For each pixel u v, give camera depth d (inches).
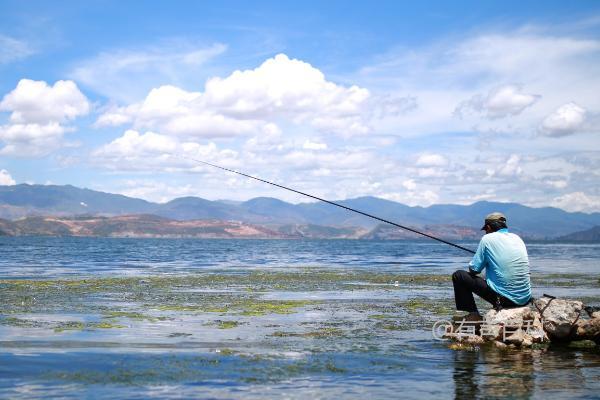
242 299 707.4
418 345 394.0
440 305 661.9
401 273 1336.1
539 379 297.0
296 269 1505.9
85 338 402.3
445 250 4601.4
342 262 2054.6
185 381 281.0
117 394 255.4
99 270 1366.9
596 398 259.3
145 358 333.4
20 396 249.8
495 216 445.1
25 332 426.3
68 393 255.9
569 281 1090.1
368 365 325.1
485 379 295.9
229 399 250.8
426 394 264.8
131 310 580.4
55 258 2167.8
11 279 1008.2
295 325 485.7
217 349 366.3
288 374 299.9
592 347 401.4
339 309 613.3
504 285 426.3
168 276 1143.6
